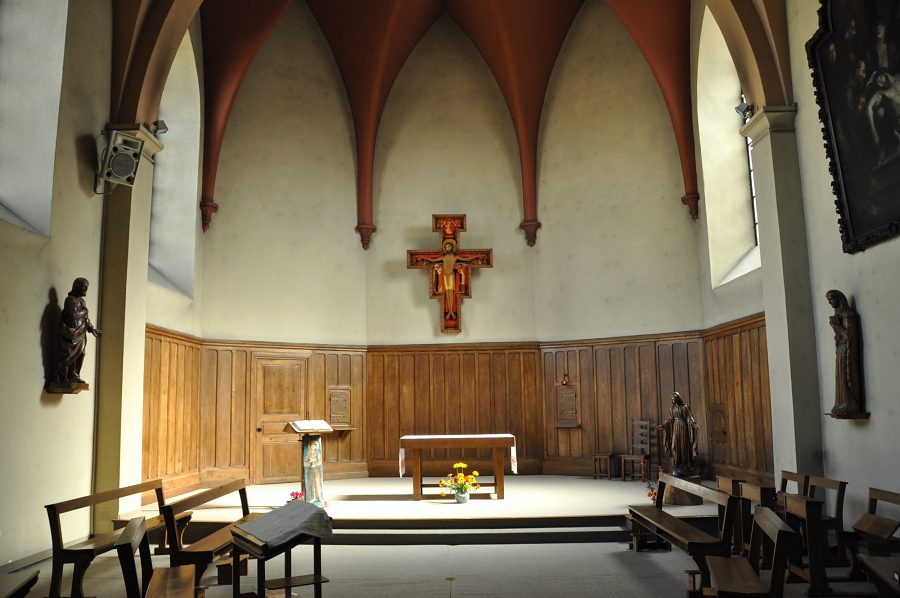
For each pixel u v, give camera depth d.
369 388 16.75
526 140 17.08
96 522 10.24
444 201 17.39
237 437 15.25
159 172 14.97
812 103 10.42
